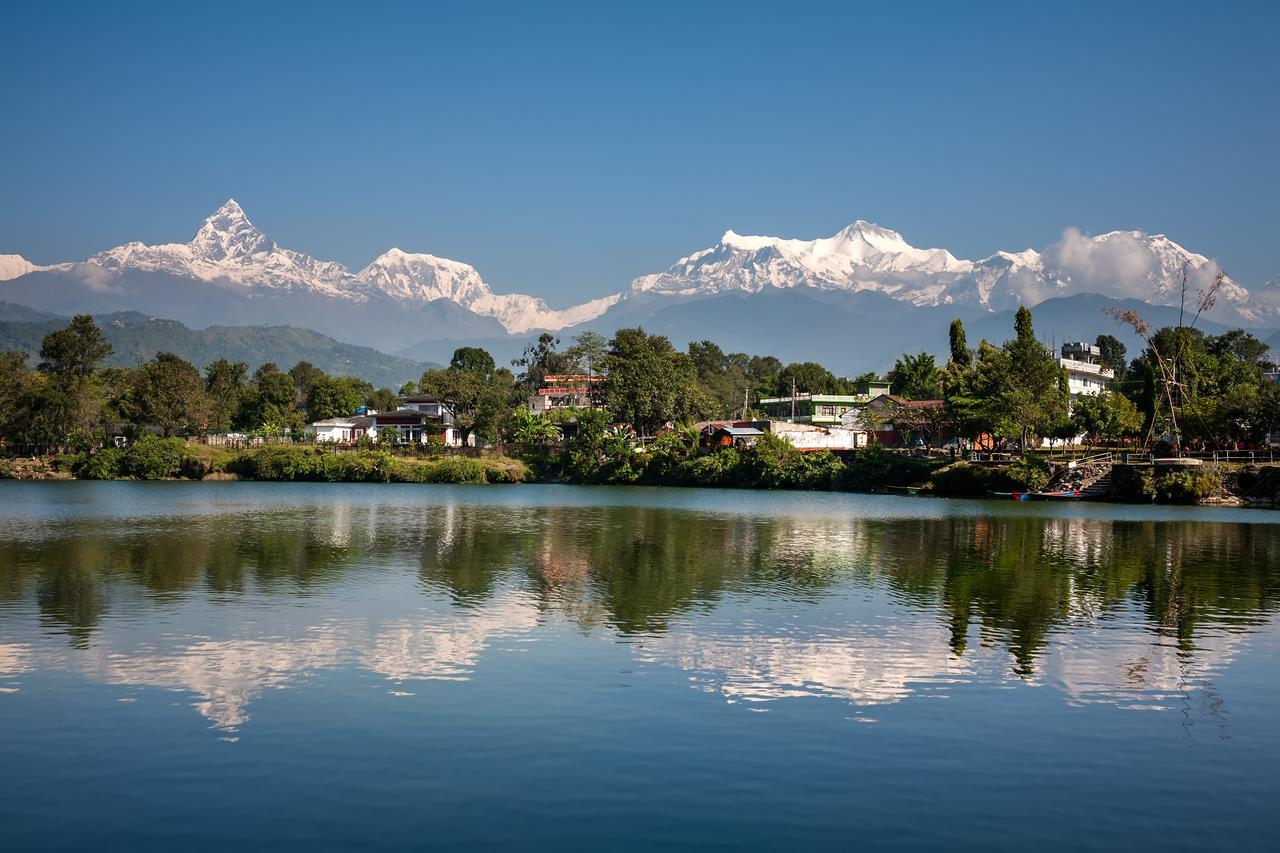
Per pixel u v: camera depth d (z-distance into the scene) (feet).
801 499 405.80
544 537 249.14
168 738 91.40
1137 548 227.40
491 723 96.07
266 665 116.16
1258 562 205.05
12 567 189.67
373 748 89.10
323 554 212.02
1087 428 463.42
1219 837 74.28
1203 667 119.65
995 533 261.24
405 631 134.31
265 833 72.95
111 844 71.26
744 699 104.73
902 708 102.53
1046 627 140.46
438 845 71.36
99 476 544.62
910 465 452.76
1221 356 598.75
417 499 396.57
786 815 76.69
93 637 129.59
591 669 115.55
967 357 566.36
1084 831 74.90
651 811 77.00
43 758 86.63
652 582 176.76
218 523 280.72
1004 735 94.84
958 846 72.23
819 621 143.23
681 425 586.04
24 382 618.44
